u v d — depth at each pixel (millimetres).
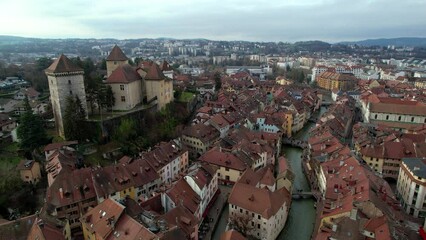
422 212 94500
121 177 91312
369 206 74500
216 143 131625
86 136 119812
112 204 70812
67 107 116750
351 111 199875
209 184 97375
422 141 129500
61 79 118375
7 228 68312
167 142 124562
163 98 151250
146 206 79562
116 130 124250
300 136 177875
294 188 113312
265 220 80125
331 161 107875
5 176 97438
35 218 72625
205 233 85875
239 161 111562
